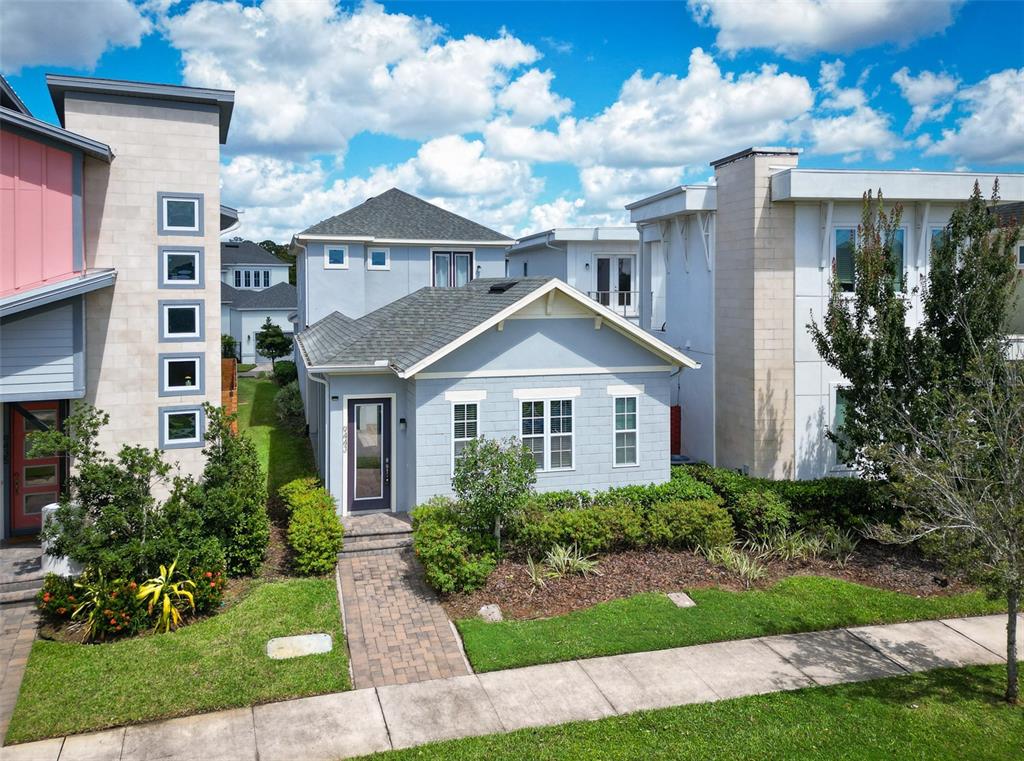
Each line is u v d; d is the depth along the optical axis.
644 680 10.42
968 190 19.12
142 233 15.18
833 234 19.53
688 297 23.09
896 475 12.12
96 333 15.00
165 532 12.18
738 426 20.27
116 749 8.62
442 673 10.56
